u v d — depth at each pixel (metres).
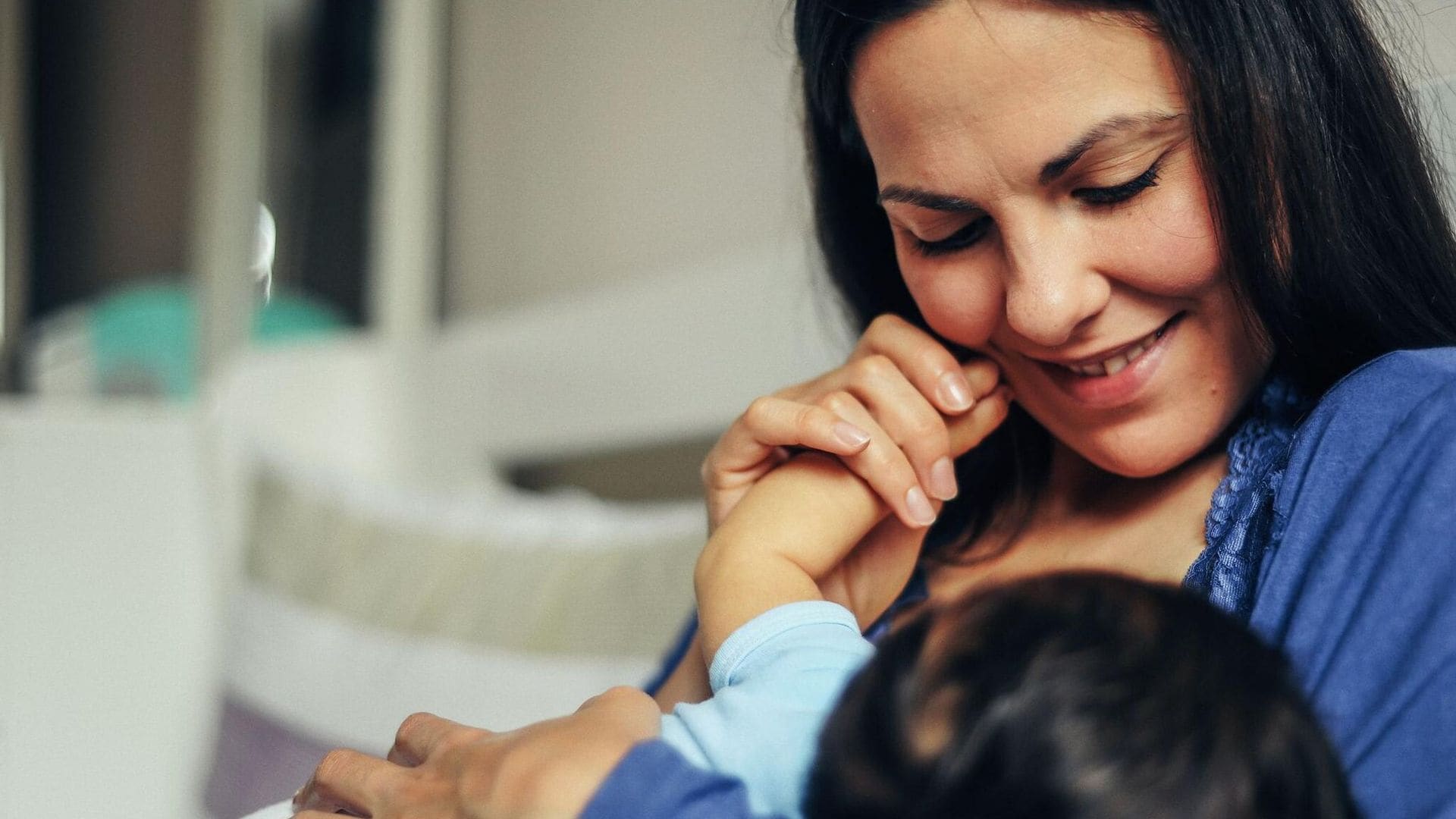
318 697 1.40
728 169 1.50
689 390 1.45
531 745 0.46
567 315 1.68
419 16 2.13
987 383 0.63
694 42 1.57
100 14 2.44
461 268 2.11
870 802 0.40
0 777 1.93
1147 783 0.38
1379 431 0.50
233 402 1.91
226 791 1.46
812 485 0.61
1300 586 0.50
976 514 0.69
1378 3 0.65
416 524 1.46
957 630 0.43
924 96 0.52
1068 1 0.50
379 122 2.14
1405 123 0.58
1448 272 0.58
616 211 1.73
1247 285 0.53
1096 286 0.53
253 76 2.31
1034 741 0.39
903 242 0.60
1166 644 0.41
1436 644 0.42
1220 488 0.57
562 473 1.74
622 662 1.23
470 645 1.34
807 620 0.53
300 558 1.51
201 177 2.33
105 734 1.91
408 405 1.97
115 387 2.33
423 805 0.48
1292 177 0.53
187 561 1.91
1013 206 0.52
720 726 0.47
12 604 1.96
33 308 2.38
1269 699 0.40
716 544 0.60
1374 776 0.42
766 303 1.33
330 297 2.21
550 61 1.89
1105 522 0.64
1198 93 0.50
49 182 2.39
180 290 2.36
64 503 1.96
